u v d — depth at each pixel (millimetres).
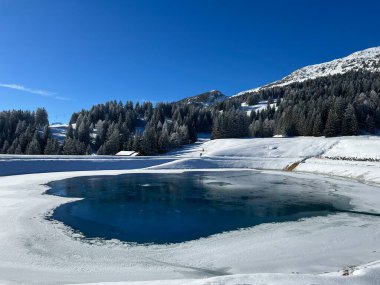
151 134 99875
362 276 10984
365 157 72188
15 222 24859
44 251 19219
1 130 120812
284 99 171750
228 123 118250
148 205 33219
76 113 168750
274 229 24578
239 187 46156
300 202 35156
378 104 120125
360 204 34000
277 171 71875
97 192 40594
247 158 80562
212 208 32000
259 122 127188
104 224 25688
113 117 156500
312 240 21906
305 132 111438
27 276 15469
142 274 16250
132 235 22984
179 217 28219
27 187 42500
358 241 21703
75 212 29500
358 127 103688
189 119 128125
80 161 68000
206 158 79250
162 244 21125
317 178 57750
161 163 76000
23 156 67688
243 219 27656
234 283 10398
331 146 86375
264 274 11086
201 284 10375
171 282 11578
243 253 19469
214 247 20547
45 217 27109
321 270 17125
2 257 17953
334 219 27656
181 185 47812
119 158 74938
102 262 17875
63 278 15375
